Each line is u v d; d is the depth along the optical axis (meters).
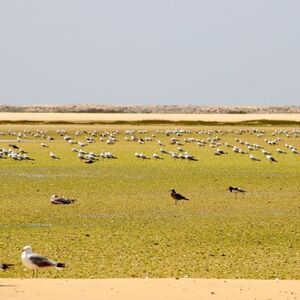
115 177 58.59
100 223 38.25
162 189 51.28
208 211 42.44
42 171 63.00
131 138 108.56
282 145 100.44
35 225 37.56
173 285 24.06
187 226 37.66
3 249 31.81
